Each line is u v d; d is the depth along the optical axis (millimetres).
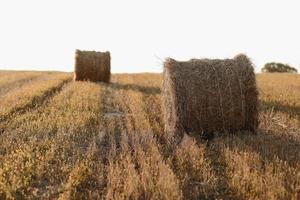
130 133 10195
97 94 16984
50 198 6488
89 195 6449
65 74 30391
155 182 6758
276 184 6441
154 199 6086
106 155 8547
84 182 7039
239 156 7824
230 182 6910
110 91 18391
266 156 8039
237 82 9734
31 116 12094
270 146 8617
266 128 10430
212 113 9672
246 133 9812
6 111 12664
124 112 13422
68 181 6977
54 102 14594
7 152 8438
